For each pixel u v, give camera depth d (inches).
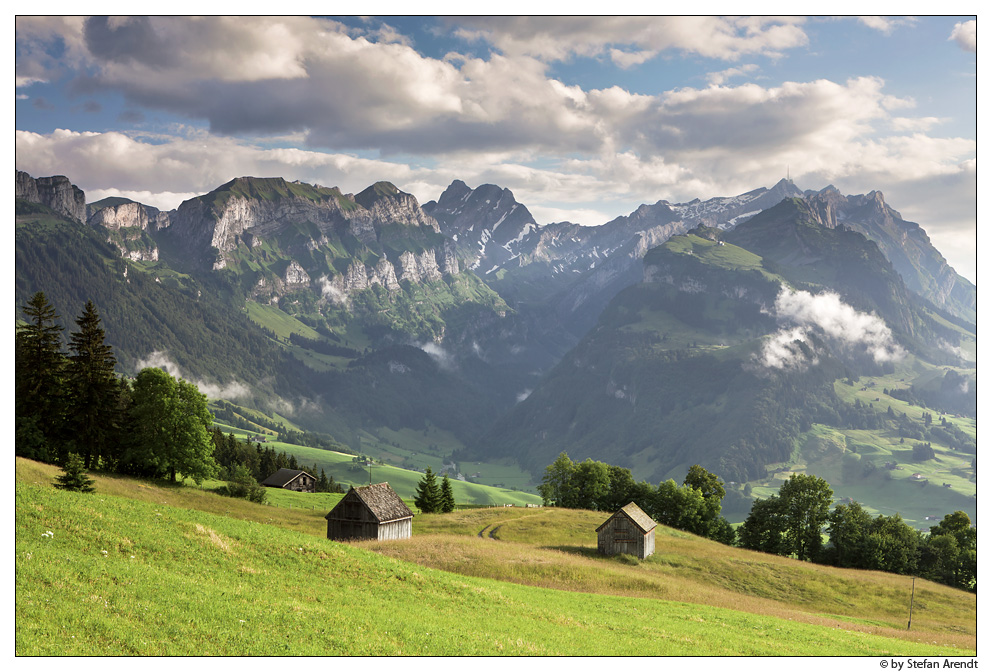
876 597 3191.4
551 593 2113.7
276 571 1648.6
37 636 1106.7
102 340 3612.2
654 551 3668.8
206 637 1233.4
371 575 1766.7
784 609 2628.0
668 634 1710.1
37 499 1622.8
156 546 1574.8
